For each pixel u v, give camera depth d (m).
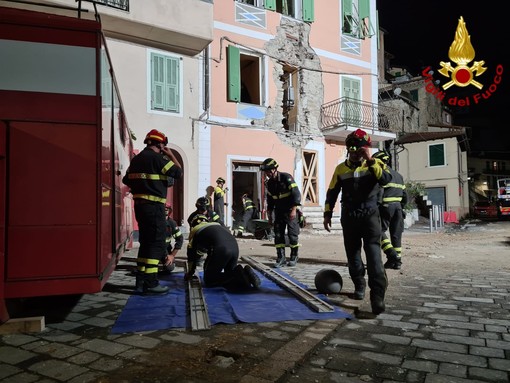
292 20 16.64
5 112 3.21
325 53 17.78
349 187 4.12
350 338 3.23
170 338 3.22
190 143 13.45
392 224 6.75
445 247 10.38
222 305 4.23
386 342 3.13
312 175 17.31
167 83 13.00
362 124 18.41
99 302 4.49
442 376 2.49
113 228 4.23
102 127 3.43
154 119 12.70
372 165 3.84
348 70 18.53
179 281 5.73
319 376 2.51
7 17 3.25
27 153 3.24
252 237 13.41
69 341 3.16
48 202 3.27
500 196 31.22
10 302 3.52
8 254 3.19
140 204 4.75
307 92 17.03
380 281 3.88
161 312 3.99
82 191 3.34
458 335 3.27
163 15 11.87
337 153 18.08
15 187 3.22
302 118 16.91
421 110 33.75
